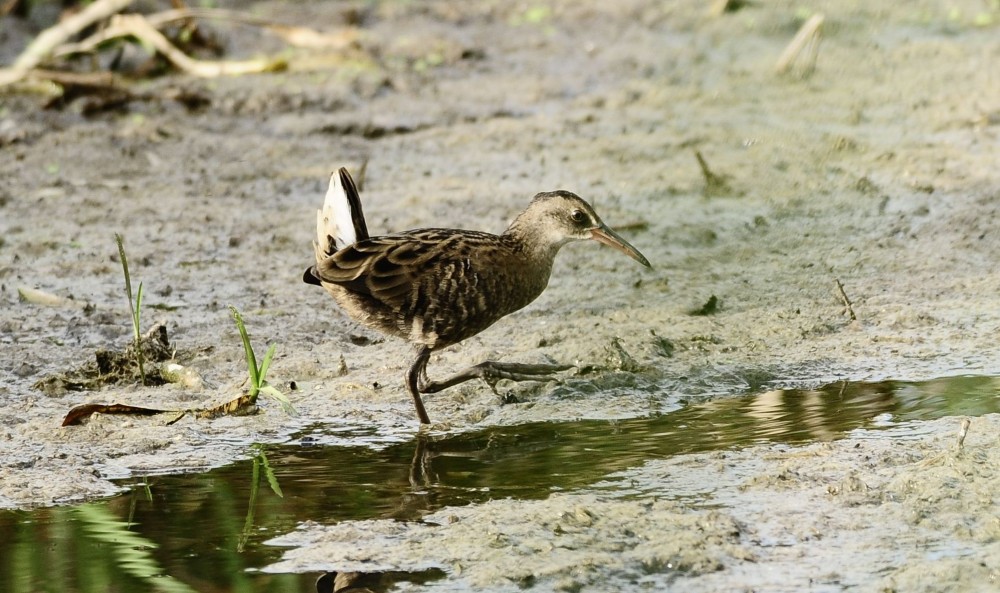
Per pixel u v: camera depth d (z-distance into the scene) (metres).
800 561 7.50
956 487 8.21
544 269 11.12
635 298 12.79
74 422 10.06
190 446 9.69
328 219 10.62
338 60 21.19
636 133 18.28
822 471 8.66
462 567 7.52
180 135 18.38
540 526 7.95
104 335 12.03
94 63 20.36
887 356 11.10
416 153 17.77
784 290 12.89
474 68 21.55
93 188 16.44
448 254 10.44
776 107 19.22
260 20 21.06
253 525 8.27
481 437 9.77
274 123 18.94
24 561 7.82
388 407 10.48
